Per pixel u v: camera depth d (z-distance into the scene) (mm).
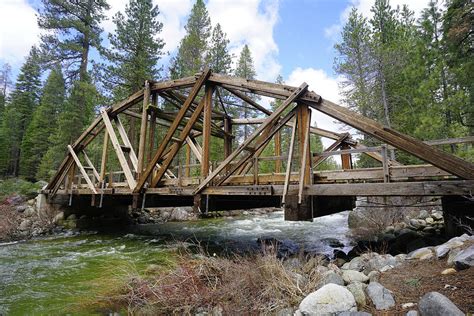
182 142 9742
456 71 13508
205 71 9281
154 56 21422
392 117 19312
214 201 9672
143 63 20219
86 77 21516
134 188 10453
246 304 4090
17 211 15000
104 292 5414
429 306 2762
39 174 23828
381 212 12828
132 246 10422
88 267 7508
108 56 20172
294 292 3982
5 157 29703
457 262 3592
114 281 5930
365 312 3057
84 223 15133
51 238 12422
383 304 3240
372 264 4805
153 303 4613
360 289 3523
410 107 16188
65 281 6336
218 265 5367
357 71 21453
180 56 25703
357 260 5441
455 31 12758
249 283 4469
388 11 23719
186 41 25531
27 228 13336
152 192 10102
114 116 13023
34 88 35000
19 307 4988
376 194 5992
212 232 13625
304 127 7230
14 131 30312
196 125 12758
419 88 14719
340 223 15977
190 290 4648
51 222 14383
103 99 20328
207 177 8500
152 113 11492
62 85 27953
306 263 5496
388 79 19562
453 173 5418
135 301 4844
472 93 13094
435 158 5621
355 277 4117
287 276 4270
